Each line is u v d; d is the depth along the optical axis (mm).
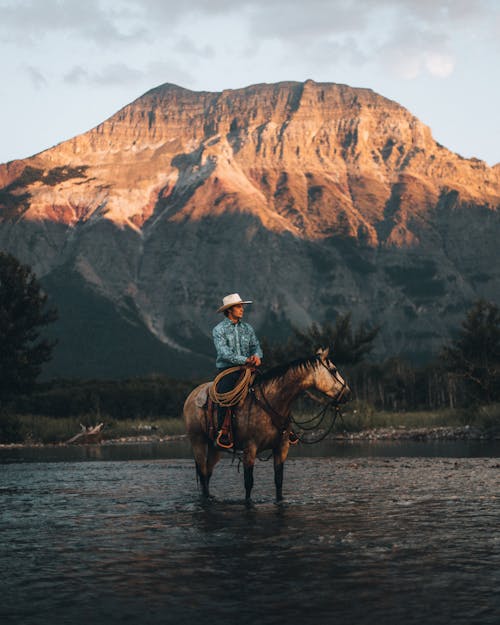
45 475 16391
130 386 51906
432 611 5160
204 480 11906
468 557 6762
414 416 42250
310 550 7160
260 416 10797
